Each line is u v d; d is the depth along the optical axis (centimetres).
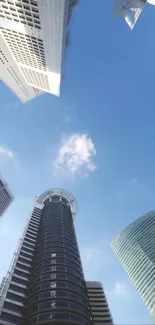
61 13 7606
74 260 8325
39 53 10731
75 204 16638
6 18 8731
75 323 5488
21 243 10306
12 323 6284
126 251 18275
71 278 7144
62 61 11344
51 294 6344
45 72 12625
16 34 9706
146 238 17812
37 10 7875
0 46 11431
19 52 11300
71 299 6219
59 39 8975
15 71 14112
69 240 9669
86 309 6203
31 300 6397
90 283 9575
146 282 15350
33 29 8962
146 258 16325
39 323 5428
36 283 6988
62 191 16912
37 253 9025
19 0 7612
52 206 13925
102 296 8825
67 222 11512
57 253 8456
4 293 7225
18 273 8306
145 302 14875
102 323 7450
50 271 7388
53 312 5691
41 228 11131
